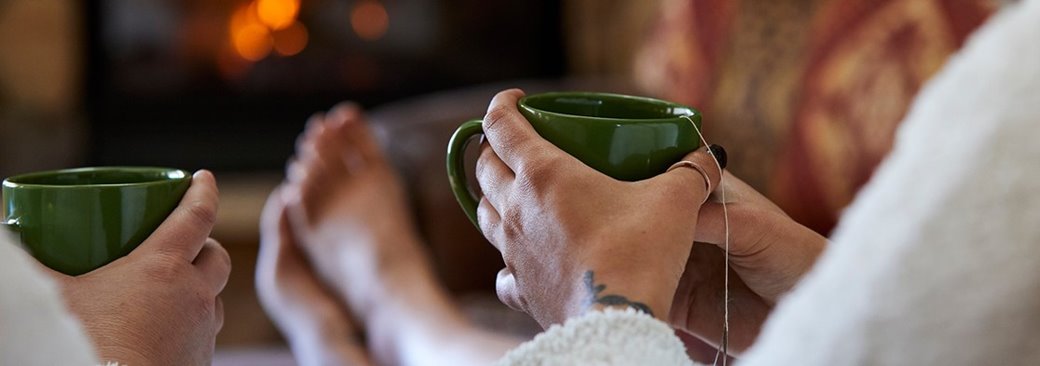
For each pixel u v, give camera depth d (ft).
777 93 6.72
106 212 3.55
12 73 12.16
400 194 7.33
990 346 2.53
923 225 2.57
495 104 3.53
